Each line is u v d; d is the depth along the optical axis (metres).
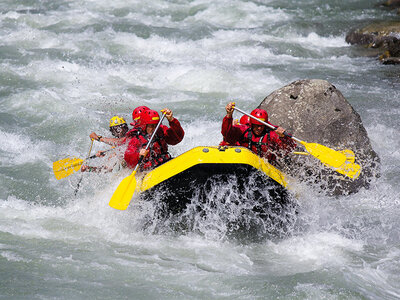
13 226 21.33
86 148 31.14
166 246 20.53
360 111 36.31
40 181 26.58
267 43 55.78
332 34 60.34
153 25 62.44
